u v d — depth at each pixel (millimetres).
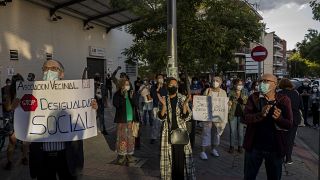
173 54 9523
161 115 5898
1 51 15141
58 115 4664
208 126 8727
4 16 15367
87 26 23406
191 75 12898
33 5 17516
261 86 4957
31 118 4664
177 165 5797
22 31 16625
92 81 4840
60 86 4672
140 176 6969
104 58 26781
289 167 8305
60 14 20219
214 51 11055
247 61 20016
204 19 11594
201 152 8734
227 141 11031
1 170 7289
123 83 7797
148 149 9617
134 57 13766
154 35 12516
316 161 9188
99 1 19766
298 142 11922
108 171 7297
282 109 4887
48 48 18922
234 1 12375
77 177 4695
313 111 15984
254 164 5062
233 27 12422
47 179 4645
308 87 16578
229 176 7230
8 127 8883
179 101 5887
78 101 4727
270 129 4906
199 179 6977
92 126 4832
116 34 29281
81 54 23047
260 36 13477
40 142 4625
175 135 5699
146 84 14172
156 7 12477
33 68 17500
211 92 8961
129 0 13266
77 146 4703
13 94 7129
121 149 7797
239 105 9219
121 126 7820
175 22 9539
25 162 7680
